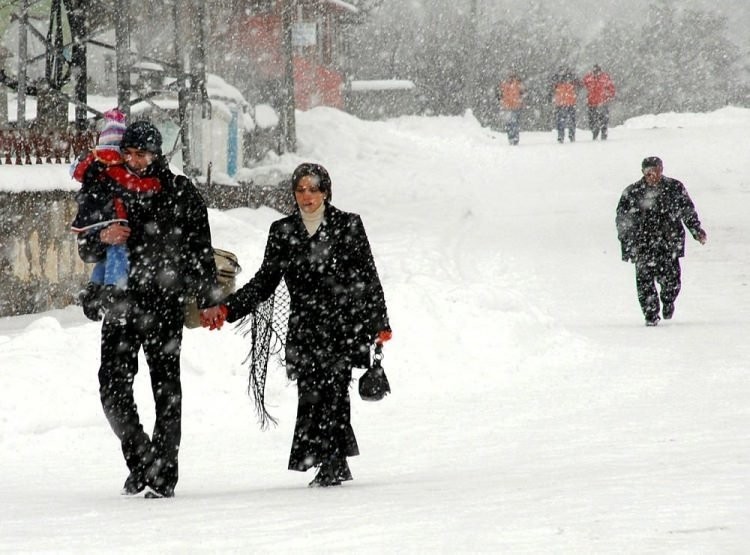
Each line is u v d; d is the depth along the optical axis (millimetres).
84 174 19547
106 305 19500
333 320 20016
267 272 20156
